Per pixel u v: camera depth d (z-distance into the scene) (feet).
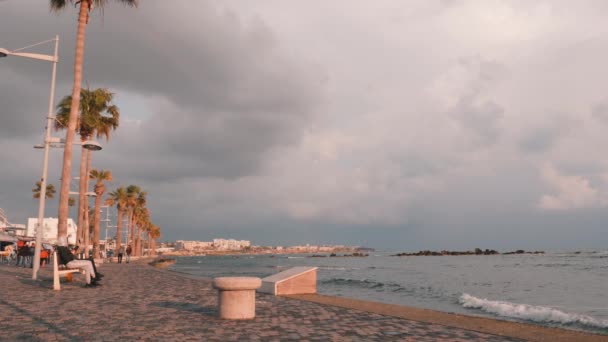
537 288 100.94
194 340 21.17
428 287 101.96
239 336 22.33
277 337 22.21
